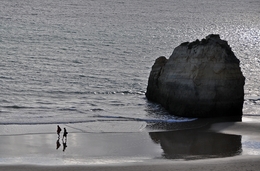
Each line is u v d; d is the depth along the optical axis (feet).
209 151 181.27
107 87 325.01
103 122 232.32
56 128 218.38
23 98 290.56
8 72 357.41
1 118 237.66
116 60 423.23
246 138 202.59
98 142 194.90
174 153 178.19
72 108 266.16
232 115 245.24
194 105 240.73
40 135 204.64
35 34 550.36
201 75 240.32
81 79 346.13
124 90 317.01
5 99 285.43
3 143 189.47
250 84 342.23
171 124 229.25
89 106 272.31
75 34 567.59
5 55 419.54
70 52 449.48
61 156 172.35
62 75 356.59
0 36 519.60
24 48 458.50
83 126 223.51
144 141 197.47
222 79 239.71
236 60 244.83
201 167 151.84
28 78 343.46
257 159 162.09
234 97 242.78
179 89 245.86
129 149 184.34
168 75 256.73
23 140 195.31
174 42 568.41
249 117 243.81
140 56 450.30
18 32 557.33
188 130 217.36
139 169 151.02
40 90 312.50
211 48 242.17
